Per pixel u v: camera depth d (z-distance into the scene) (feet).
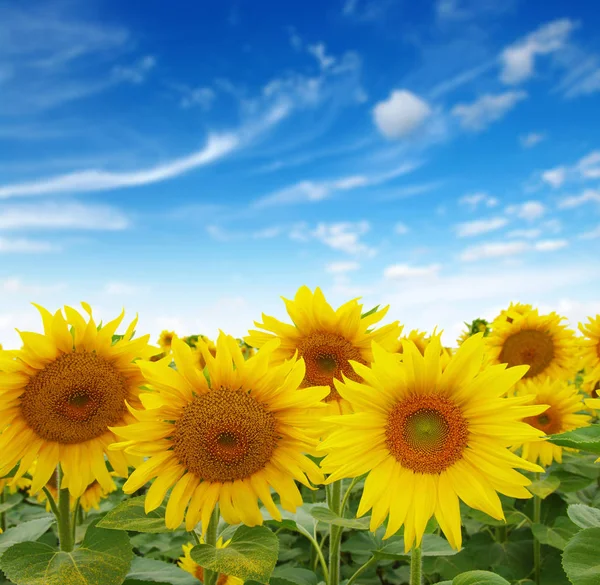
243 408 1.94
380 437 1.89
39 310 2.18
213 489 1.96
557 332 4.63
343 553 3.76
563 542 3.05
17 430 2.22
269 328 2.61
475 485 1.80
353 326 2.55
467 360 1.83
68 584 1.87
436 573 3.39
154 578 2.28
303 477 1.98
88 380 2.20
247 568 1.73
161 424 1.91
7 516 3.92
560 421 3.63
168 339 6.74
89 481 2.22
